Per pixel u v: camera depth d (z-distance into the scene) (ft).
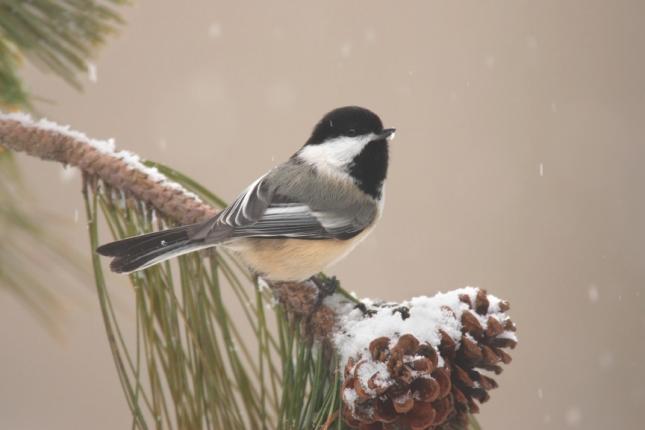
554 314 40.98
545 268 42.14
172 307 12.43
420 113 47.60
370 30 49.65
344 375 11.09
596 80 48.29
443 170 45.55
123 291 16.97
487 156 45.78
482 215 43.55
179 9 46.85
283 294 13.29
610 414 38.22
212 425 11.85
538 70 48.67
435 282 41.42
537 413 38.50
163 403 11.62
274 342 12.80
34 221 14.11
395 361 10.52
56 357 35.06
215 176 43.65
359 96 47.55
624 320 40.50
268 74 47.03
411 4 49.55
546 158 45.21
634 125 46.06
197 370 12.05
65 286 14.07
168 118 44.14
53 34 13.14
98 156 13.51
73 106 42.42
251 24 47.73
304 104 46.50
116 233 13.42
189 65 46.29
